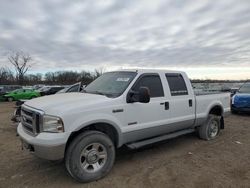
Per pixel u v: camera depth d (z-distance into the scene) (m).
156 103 4.92
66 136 3.64
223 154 5.33
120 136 4.34
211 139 6.59
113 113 4.21
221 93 6.93
